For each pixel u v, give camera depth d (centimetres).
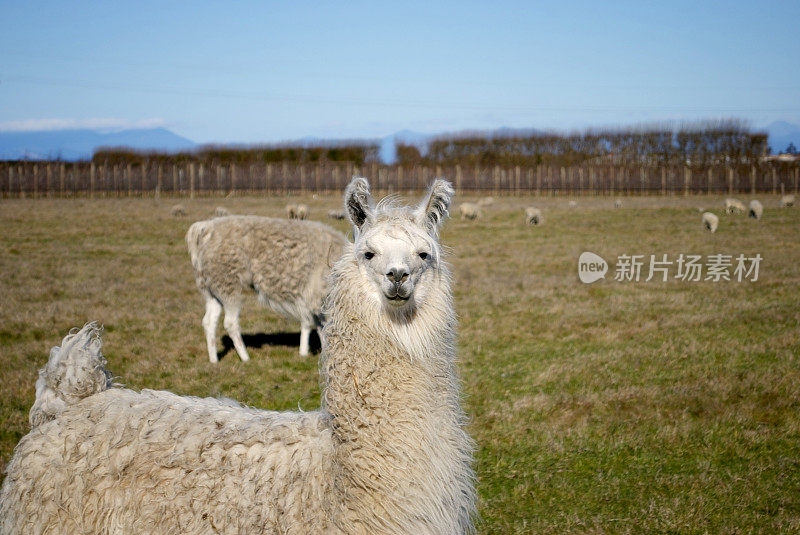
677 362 805
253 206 3691
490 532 439
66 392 303
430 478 260
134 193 5069
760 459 536
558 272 1571
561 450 560
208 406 308
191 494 265
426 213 298
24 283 1346
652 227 2627
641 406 655
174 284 1384
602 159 6378
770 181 5072
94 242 2098
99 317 1056
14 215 3016
